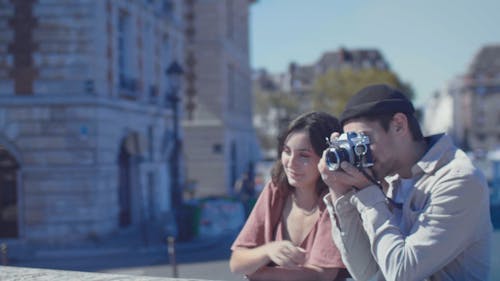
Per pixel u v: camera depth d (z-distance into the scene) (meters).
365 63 101.19
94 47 19.53
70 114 19.48
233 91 44.81
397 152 2.58
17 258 16.98
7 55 19.62
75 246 18.69
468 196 2.38
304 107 88.19
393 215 2.53
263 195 3.27
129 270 14.45
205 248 18.02
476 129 105.38
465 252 2.45
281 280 3.02
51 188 19.53
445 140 2.55
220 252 17.03
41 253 17.66
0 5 19.58
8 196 19.70
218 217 19.45
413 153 2.60
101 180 19.77
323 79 63.66
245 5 52.91
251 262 3.04
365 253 2.61
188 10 39.38
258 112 79.88
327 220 3.04
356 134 2.53
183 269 14.18
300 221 3.14
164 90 27.09
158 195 25.56
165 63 27.70
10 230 19.67
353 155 2.49
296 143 3.05
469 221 2.38
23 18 19.50
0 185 19.70
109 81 20.62
